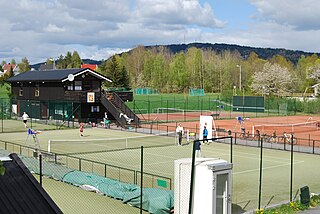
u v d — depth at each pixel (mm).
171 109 69375
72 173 19719
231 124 52312
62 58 157375
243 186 20172
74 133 41750
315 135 42688
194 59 129000
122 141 35812
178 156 27750
